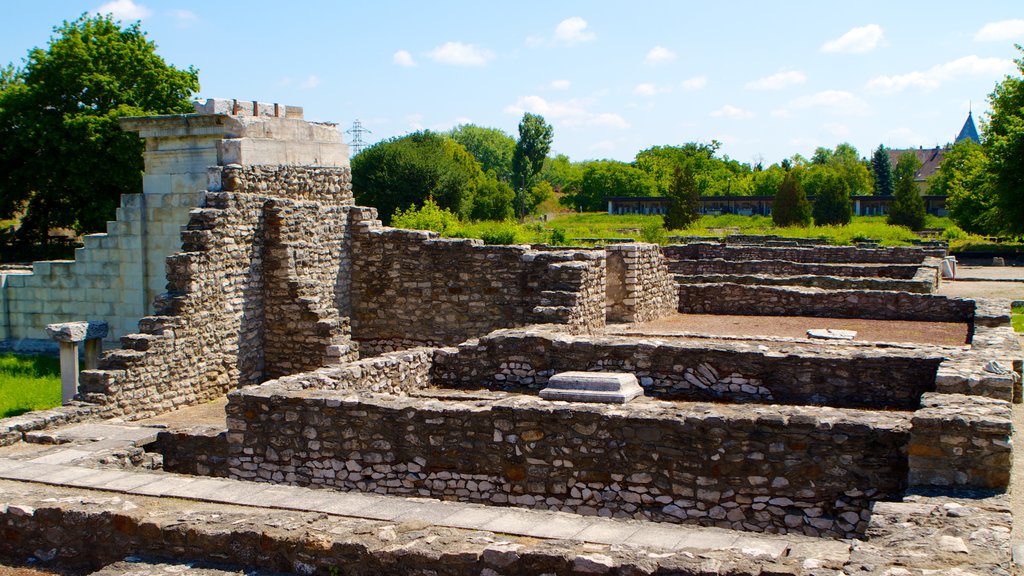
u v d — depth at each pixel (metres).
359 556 6.93
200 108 18.48
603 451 9.91
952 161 95.12
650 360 13.26
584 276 17.38
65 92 38.19
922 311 20.88
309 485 11.23
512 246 19.52
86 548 8.08
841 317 21.58
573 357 13.70
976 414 8.53
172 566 7.37
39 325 21.70
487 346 14.14
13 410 16.39
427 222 36.19
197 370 16.48
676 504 9.66
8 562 8.33
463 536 7.04
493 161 141.12
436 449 10.59
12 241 41.12
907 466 8.90
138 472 9.88
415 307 20.34
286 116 20.41
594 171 116.56
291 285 18.08
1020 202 47.16
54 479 9.65
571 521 7.70
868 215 78.44
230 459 11.73
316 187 20.08
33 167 37.94
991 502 7.82
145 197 19.44
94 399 14.17
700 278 26.59
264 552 7.26
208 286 16.72
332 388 12.27
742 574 6.06
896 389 12.14
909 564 6.09
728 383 12.94
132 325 20.22
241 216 17.52
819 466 9.19
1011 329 15.82
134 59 39.75
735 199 82.38
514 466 10.27
